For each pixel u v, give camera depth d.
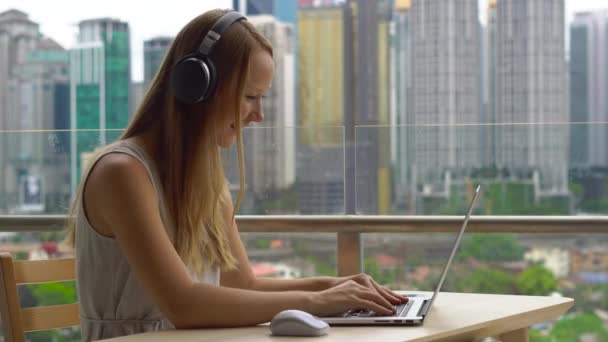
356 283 1.34
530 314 1.36
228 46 1.38
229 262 1.50
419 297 1.47
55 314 1.51
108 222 1.32
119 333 1.36
